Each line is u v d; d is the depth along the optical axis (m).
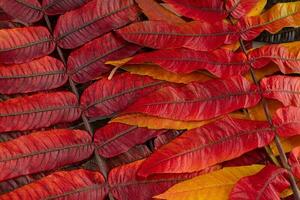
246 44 0.51
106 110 0.48
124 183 0.47
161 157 0.45
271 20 0.50
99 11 0.49
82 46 0.49
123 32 0.48
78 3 0.50
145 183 0.46
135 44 0.49
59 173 0.45
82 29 0.49
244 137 0.47
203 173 0.47
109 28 0.49
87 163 0.48
